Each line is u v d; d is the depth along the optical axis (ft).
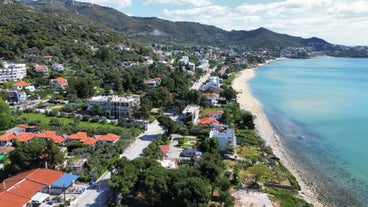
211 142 316.81
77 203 215.51
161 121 372.79
